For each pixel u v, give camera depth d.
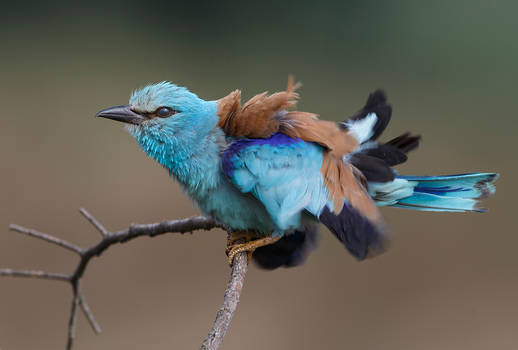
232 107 6.68
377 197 6.99
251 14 21.80
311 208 6.34
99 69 20.48
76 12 21.50
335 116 20.08
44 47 20.97
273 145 6.41
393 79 20.70
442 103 19.95
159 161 6.95
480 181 6.97
